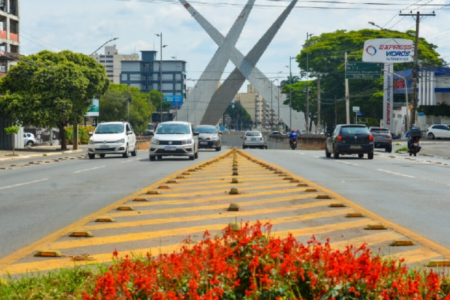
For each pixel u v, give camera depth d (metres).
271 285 4.93
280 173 21.23
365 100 90.75
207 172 22.03
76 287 6.14
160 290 4.85
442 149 52.12
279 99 113.12
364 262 4.91
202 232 9.72
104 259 7.84
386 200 14.42
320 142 66.88
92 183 19.02
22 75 52.75
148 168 26.02
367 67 77.38
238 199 13.85
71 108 53.03
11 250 8.78
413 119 51.06
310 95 103.62
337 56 97.88
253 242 5.73
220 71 106.69
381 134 48.28
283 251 5.41
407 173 23.56
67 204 13.91
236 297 4.95
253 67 108.62
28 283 6.33
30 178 21.52
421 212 12.42
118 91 119.81
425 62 90.12
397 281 4.98
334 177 20.98
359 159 34.78
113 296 4.61
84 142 82.44
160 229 10.05
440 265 7.35
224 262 5.05
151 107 127.88
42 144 77.00
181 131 34.19
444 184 18.83
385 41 80.19
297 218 11.16
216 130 51.75
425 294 4.94
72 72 53.16
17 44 82.06
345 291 4.77
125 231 9.89
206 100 106.75
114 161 32.56
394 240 8.79
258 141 66.56
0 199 15.14
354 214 11.38
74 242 9.05
